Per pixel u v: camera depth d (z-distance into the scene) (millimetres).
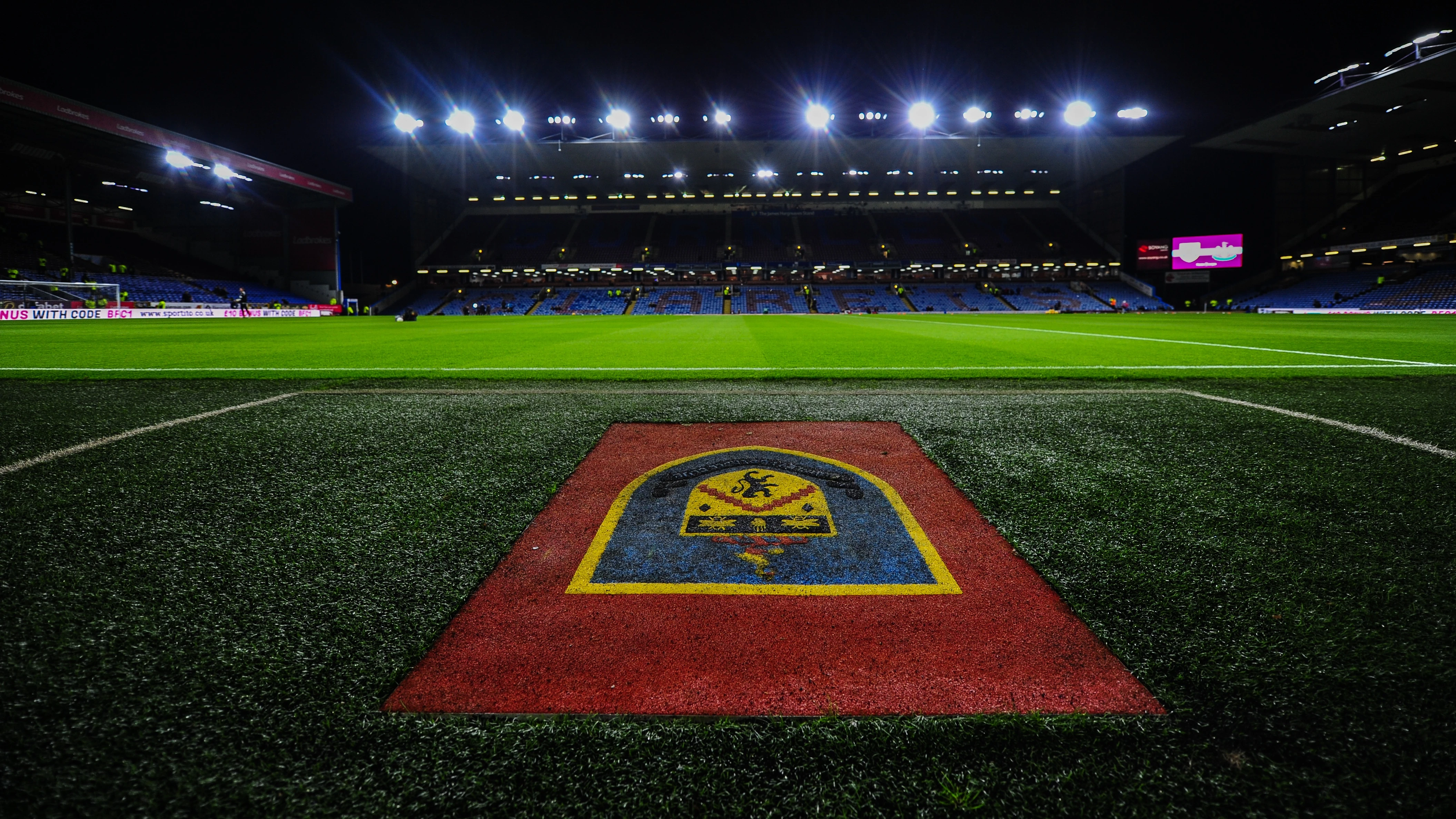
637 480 2670
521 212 58781
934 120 46031
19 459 2992
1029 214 57562
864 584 1736
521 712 1216
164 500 2430
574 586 1732
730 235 56656
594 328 19125
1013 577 1767
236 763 1084
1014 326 18922
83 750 1107
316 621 1528
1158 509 2275
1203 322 22047
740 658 1396
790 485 2594
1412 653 1362
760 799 1025
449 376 6016
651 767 1088
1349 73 32219
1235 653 1369
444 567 1836
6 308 24688
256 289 42188
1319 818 973
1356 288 38781
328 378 5941
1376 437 3336
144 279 36156
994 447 3164
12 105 25344
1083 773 1064
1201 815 983
